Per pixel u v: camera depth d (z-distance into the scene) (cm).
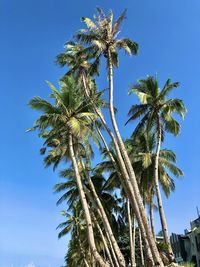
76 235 5844
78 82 3528
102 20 3161
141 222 2753
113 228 4862
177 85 3506
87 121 3316
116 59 3156
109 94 3083
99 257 2802
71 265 6512
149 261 2688
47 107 3138
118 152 2986
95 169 4134
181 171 3912
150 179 3775
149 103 3550
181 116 3519
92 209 4788
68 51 3634
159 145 3484
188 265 4272
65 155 3481
